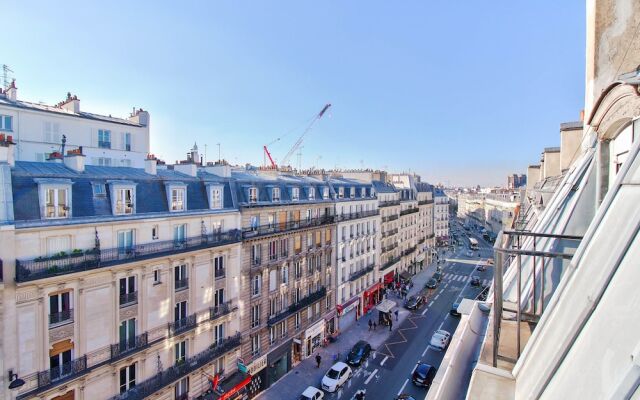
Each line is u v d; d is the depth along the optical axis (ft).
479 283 187.93
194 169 80.74
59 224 53.36
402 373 103.65
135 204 64.49
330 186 127.65
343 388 96.02
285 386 96.58
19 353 49.88
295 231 103.91
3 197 48.73
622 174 13.10
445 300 166.40
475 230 392.88
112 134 103.60
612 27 25.72
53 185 53.42
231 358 84.48
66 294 55.47
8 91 85.76
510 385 13.62
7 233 48.52
